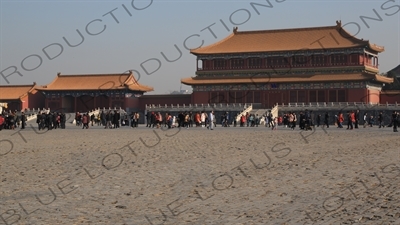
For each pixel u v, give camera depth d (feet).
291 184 92.48
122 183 93.61
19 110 592.60
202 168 113.39
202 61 549.95
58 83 597.52
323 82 508.12
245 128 345.72
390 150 155.94
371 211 71.36
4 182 94.63
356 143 186.50
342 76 504.84
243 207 74.28
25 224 65.46
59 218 68.28
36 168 113.50
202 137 225.56
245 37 558.56
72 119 517.55
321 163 122.21
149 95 573.33
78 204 76.23
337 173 105.40
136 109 576.61
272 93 524.93
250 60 538.06
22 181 95.76
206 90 542.16
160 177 100.32
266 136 233.76
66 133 268.62
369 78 491.72
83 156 138.62
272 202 77.46
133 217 68.74
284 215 69.51
